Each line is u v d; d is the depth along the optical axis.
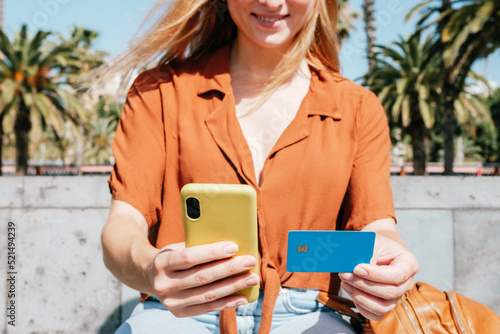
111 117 43.81
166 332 1.09
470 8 13.16
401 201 2.47
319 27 1.47
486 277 2.45
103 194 2.44
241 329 1.17
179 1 1.38
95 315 2.40
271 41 1.26
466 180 2.48
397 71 21.50
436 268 2.46
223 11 1.42
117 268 1.04
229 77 1.29
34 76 22.75
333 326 1.16
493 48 15.11
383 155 1.32
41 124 24.84
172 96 1.28
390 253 1.04
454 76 16.62
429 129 22.23
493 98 41.56
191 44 1.50
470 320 1.31
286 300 1.20
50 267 2.42
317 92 1.29
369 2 22.55
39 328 2.40
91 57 23.03
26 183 2.43
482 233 2.46
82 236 2.43
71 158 45.00
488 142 44.88
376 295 0.98
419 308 1.33
